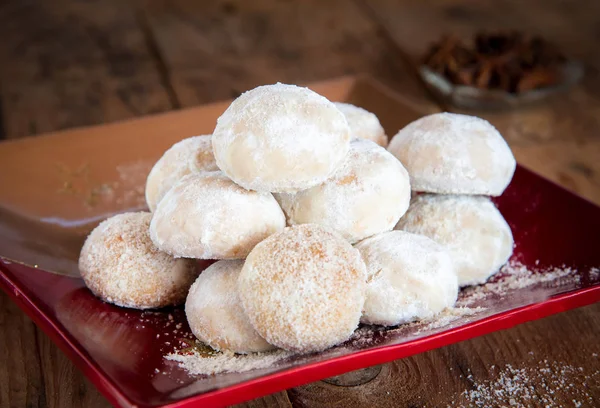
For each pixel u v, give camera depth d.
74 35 0.57
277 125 0.29
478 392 0.30
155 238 0.30
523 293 0.31
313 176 0.30
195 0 0.64
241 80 0.52
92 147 0.38
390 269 0.30
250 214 0.30
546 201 0.36
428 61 0.51
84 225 0.37
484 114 0.48
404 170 0.32
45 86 0.50
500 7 0.64
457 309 0.30
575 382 0.30
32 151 0.37
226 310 0.29
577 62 0.51
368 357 0.27
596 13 0.63
